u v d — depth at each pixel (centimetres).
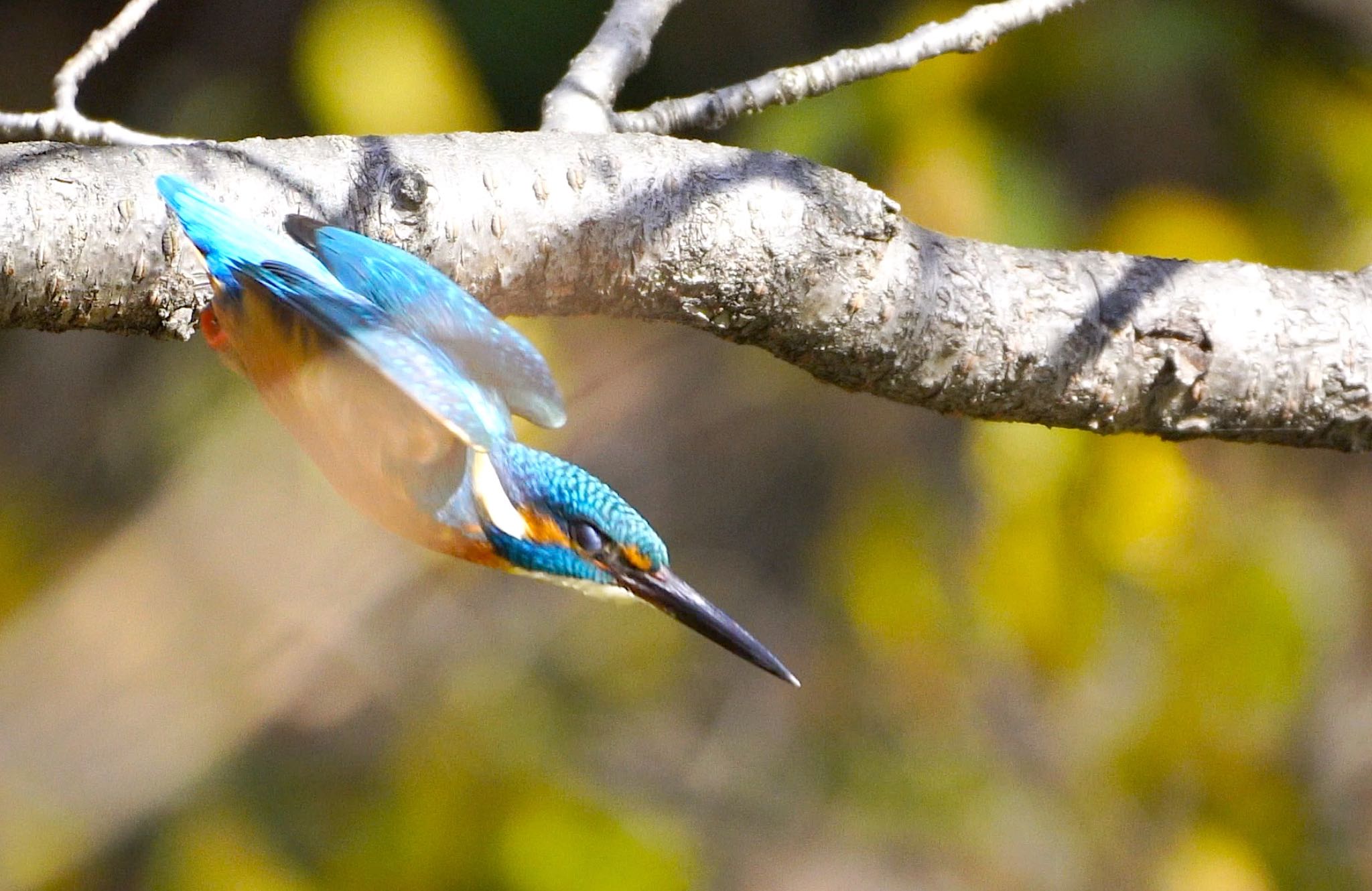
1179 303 572
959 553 1120
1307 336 575
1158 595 1023
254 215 501
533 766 978
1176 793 1043
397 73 998
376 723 1024
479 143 538
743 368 1165
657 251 539
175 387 1106
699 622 525
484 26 1220
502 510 504
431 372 404
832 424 1192
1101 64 1013
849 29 1303
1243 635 1019
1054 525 962
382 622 1053
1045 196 977
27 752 968
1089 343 566
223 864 948
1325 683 1110
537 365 464
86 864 948
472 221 525
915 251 561
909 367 564
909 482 1124
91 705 991
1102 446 962
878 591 1104
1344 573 1123
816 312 554
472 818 944
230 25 1315
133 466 1156
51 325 493
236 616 1031
